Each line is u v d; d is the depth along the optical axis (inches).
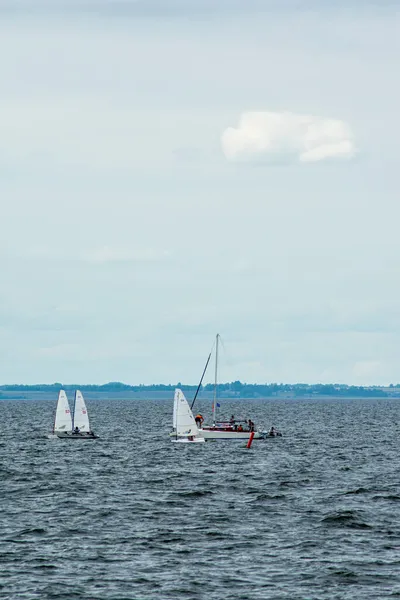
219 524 5590.6
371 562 4628.4
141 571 4453.7
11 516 5880.9
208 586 4202.8
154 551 4857.3
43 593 4097.0
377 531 5388.8
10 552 4810.5
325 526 5521.7
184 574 4397.1
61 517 5836.6
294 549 4909.0
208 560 4665.4
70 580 4296.3
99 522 5654.5
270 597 4050.2
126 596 4052.7
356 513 5895.7
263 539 5152.6
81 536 5226.4
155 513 5994.1
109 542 5064.0
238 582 4266.7
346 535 5265.8
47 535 5251.0
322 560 4665.4
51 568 4500.5
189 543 5044.3
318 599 4025.6
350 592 4126.5
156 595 4074.8
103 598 4025.6
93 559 4677.7
